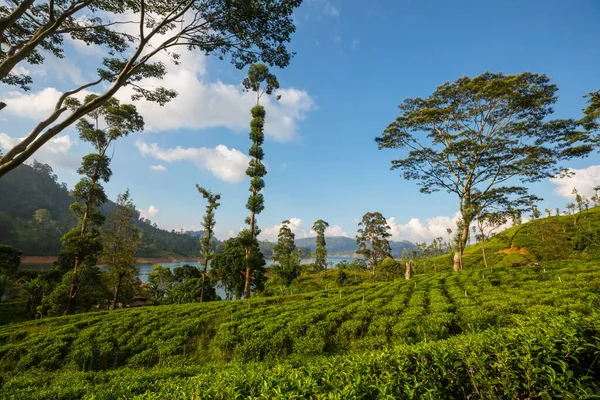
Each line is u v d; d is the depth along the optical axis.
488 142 21.33
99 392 6.88
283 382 3.66
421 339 10.17
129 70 7.70
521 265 22.05
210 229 35.84
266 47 9.30
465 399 3.48
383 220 53.41
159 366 12.36
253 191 32.03
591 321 3.91
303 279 57.53
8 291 38.03
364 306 14.93
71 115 6.92
